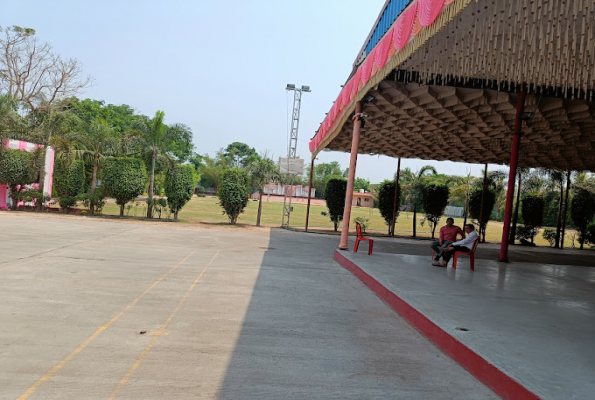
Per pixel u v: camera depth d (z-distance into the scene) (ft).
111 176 61.57
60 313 14.64
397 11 23.68
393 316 17.24
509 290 21.93
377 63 25.39
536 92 33.63
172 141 65.16
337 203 67.51
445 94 35.63
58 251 28.58
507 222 36.22
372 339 13.96
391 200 69.82
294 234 57.00
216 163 221.66
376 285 21.72
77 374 9.89
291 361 11.51
